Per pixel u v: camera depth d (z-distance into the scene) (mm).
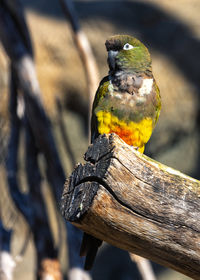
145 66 6969
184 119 17984
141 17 19703
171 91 18016
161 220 4520
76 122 17531
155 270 18734
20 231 16734
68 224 10289
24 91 10180
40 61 17359
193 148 18234
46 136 10172
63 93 17250
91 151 4602
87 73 10891
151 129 7082
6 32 10047
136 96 6781
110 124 6844
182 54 18609
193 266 4734
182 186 4566
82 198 4469
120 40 6957
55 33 17797
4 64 16141
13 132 11250
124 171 4418
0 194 15961
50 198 16594
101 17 19172
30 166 10828
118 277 18797
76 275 10109
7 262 10727
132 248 4770
